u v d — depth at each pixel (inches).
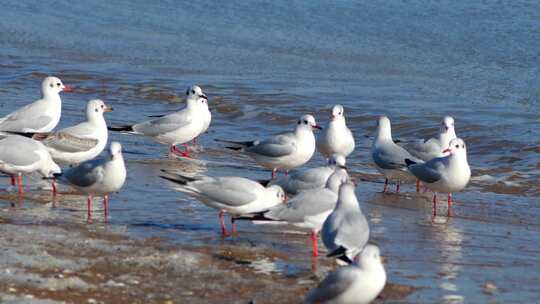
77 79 1228.5
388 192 730.2
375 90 1146.7
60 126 903.7
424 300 452.4
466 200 703.7
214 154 852.6
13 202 623.8
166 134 832.9
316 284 466.9
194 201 646.5
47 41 1499.8
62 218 582.2
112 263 484.1
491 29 1485.0
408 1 1680.6
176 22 1652.3
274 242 550.3
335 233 479.2
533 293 466.9
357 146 914.7
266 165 749.3
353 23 1577.3
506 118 983.6
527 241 577.3
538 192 738.8
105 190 581.6
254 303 434.3
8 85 1179.3
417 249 550.3
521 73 1246.9
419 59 1342.3
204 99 871.7
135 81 1214.9
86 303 422.0
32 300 417.4
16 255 483.8
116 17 1704.0
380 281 407.5
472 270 506.9
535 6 1590.8
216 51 1419.8
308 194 528.7
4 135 722.8
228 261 504.4
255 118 1029.2
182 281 462.6
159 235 551.8
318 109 1052.5
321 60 1348.4
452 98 1096.8
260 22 1616.6
